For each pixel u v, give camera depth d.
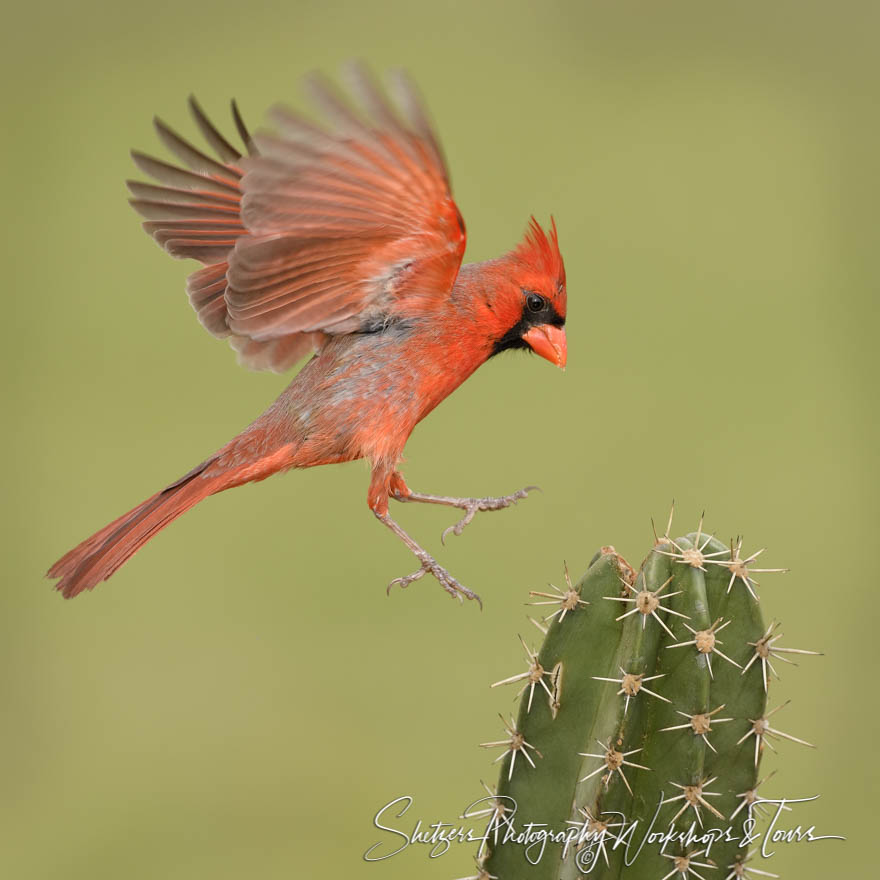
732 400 15.77
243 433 9.70
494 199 17.30
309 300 9.28
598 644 7.26
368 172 8.45
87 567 9.24
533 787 7.34
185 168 9.99
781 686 13.20
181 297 16.78
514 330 9.84
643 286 16.94
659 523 14.57
